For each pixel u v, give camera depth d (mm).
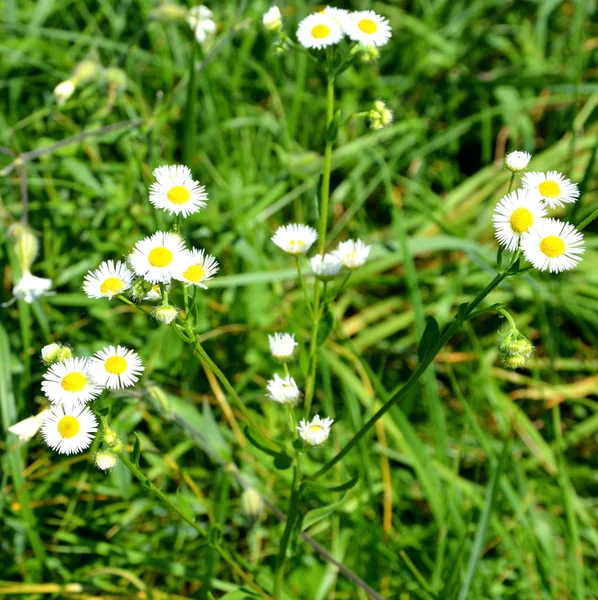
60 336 459
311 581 395
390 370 501
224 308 487
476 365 504
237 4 599
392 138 602
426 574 411
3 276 458
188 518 306
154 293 290
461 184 587
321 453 440
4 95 557
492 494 368
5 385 401
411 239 483
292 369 469
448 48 626
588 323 525
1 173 421
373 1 655
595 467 472
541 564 393
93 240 487
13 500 408
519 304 524
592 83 620
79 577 393
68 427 277
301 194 546
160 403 373
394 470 452
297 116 557
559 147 585
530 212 267
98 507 426
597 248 552
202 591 405
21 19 584
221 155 519
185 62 562
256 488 423
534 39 653
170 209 284
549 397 496
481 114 592
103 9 571
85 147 508
